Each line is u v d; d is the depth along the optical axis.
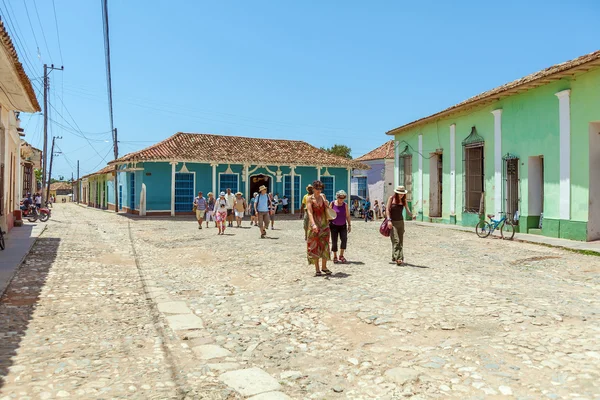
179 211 28.19
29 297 6.73
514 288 7.15
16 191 19.48
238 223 20.12
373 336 4.94
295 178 31.61
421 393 3.56
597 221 12.98
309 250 8.21
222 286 7.71
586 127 12.91
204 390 3.70
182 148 28.62
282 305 6.31
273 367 4.21
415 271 8.70
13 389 3.65
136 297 6.93
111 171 34.91
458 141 19.16
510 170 16.11
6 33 8.33
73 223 21.81
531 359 4.14
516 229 15.70
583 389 3.52
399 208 9.41
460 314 5.59
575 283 7.79
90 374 4.00
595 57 11.54
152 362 4.32
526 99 15.22
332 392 3.65
